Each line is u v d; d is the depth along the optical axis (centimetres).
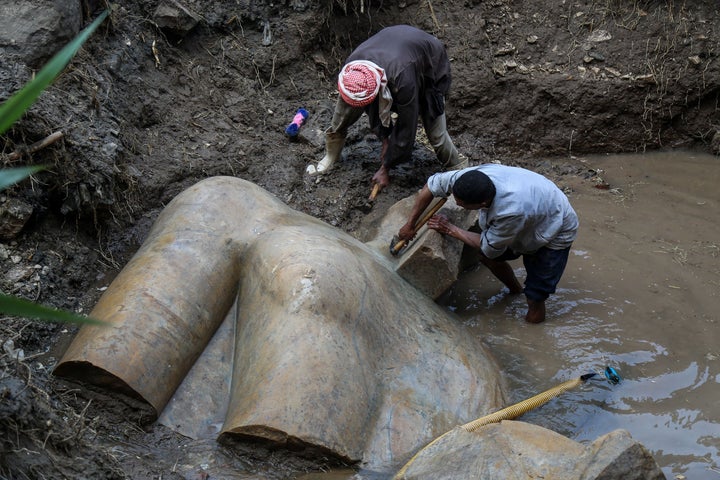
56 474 344
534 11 787
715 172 731
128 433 405
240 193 497
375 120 600
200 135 645
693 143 771
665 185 712
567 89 752
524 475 355
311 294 425
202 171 618
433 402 436
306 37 738
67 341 467
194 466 391
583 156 766
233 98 689
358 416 404
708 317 540
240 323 451
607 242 623
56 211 527
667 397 473
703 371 493
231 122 670
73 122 534
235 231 477
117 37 638
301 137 673
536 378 489
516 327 536
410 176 653
